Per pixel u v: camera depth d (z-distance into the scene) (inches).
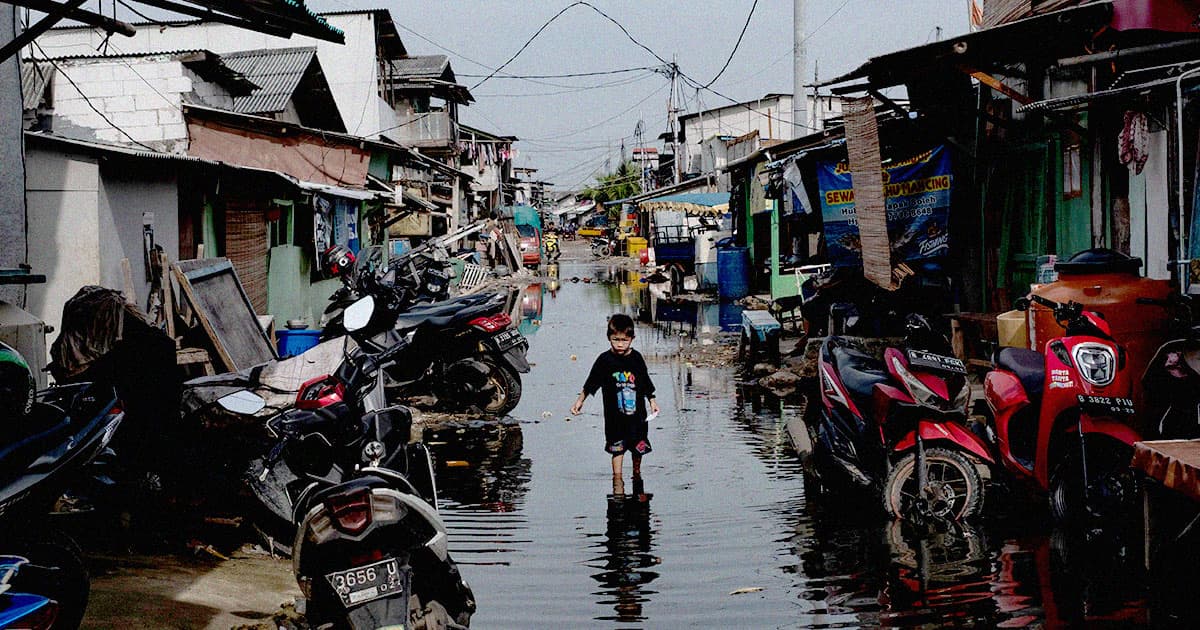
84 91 780.6
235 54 1104.2
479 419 418.0
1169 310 270.4
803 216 681.0
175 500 240.2
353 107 1359.5
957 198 488.7
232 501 242.5
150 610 181.8
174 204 502.0
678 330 774.5
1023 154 442.6
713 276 1135.6
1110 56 308.3
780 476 308.7
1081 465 230.8
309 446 173.3
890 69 400.2
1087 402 219.3
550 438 379.9
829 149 526.9
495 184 2283.5
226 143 812.6
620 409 308.8
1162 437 226.7
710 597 201.5
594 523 260.2
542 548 239.1
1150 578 198.5
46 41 1212.5
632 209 2699.3
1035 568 210.7
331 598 148.0
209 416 235.8
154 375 239.3
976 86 470.6
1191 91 296.2
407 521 154.0
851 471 269.0
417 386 440.8
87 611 177.2
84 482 225.1
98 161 411.8
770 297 951.6
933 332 257.9
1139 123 331.0
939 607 189.9
